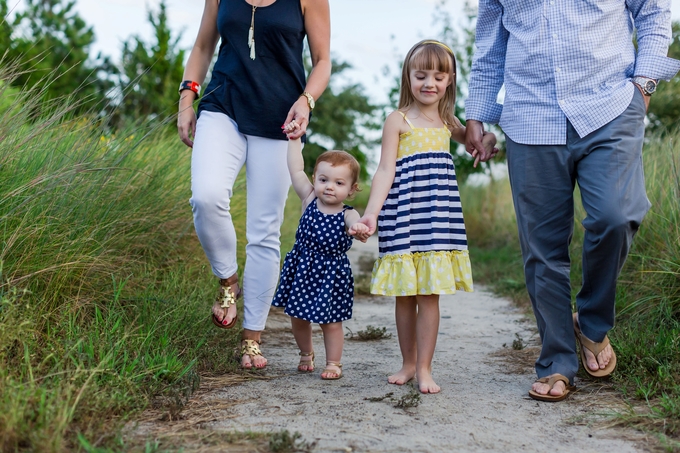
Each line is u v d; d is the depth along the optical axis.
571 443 2.15
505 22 2.97
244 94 3.10
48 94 4.09
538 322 2.86
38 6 19.94
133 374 2.52
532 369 3.23
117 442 1.97
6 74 3.19
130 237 3.84
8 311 2.38
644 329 3.48
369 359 3.47
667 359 2.89
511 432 2.25
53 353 2.38
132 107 8.98
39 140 3.33
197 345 3.14
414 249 2.83
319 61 3.26
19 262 2.83
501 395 2.74
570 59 2.71
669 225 4.25
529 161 2.79
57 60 17.17
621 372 2.86
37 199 3.05
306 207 3.11
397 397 2.68
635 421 2.34
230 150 3.06
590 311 2.85
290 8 3.14
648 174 4.91
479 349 3.77
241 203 5.71
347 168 3.02
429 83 2.89
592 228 2.64
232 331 3.64
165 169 4.57
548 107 2.74
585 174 2.68
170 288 3.79
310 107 3.13
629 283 4.23
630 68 2.76
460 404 2.59
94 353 2.60
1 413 1.88
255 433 2.15
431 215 2.82
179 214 4.49
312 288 2.99
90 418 2.09
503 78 3.08
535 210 2.80
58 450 1.84
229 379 2.90
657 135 5.84
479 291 6.55
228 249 3.12
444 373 3.14
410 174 2.88
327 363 3.02
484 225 11.07
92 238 3.23
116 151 3.88
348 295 3.02
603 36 2.71
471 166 14.45
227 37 3.16
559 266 2.82
